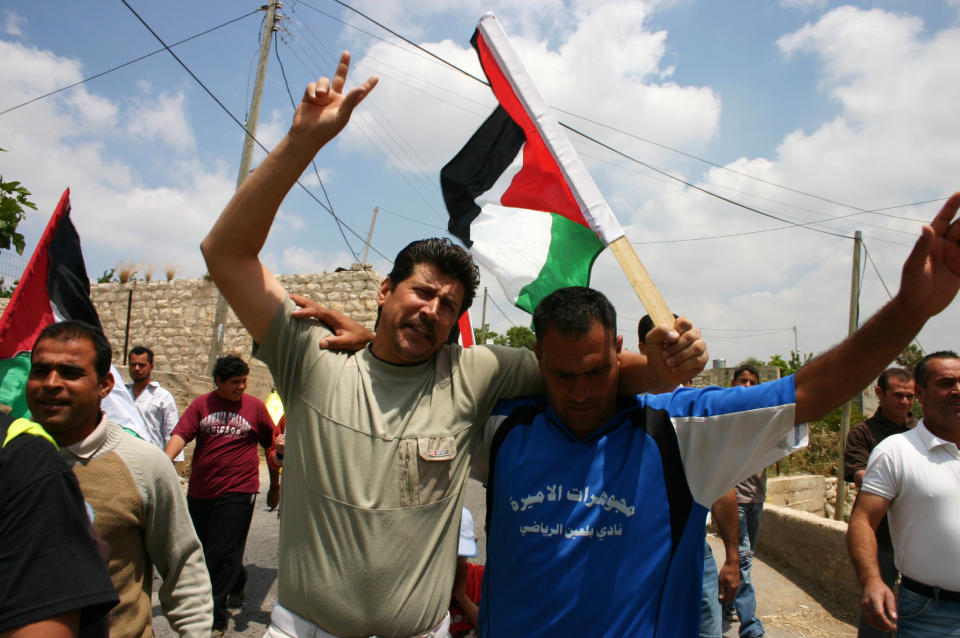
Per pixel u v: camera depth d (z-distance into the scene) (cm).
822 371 171
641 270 182
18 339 273
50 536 124
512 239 241
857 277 1253
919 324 156
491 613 188
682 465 185
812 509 989
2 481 124
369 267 1468
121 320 1648
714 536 746
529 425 197
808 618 509
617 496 183
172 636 426
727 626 490
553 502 184
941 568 274
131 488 212
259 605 486
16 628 117
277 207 188
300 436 196
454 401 198
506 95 231
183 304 1614
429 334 190
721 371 1535
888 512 299
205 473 445
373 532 181
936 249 153
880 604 269
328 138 181
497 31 213
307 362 199
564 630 177
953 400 283
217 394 461
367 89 177
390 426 189
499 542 190
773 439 177
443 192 249
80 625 129
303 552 186
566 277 238
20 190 378
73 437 211
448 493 192
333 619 180
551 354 177
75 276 295
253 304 196
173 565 226
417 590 183
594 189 192
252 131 1183
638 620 176
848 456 432
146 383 568
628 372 192
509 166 242
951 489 277
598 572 179
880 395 430
